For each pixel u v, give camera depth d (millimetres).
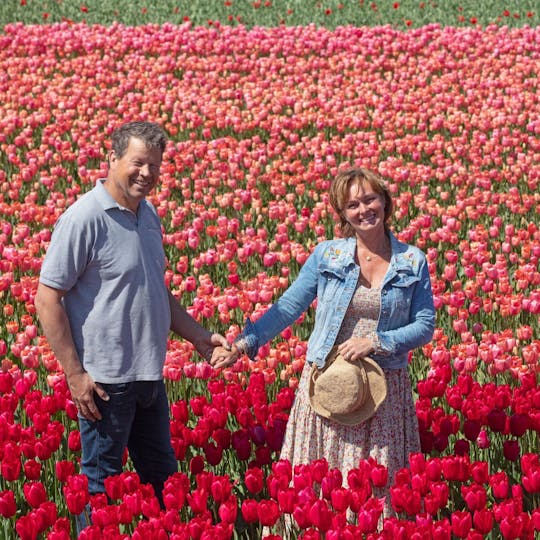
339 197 6438
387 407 6445
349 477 6121
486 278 11273
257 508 6027
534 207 14906
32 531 5910
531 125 18625
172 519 5965
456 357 8875
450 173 16406
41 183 16094
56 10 32312
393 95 21500
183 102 19641
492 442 7758
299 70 23500
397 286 6426
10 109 20312
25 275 11992
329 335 6477
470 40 25516
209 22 27828
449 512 6887
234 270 11133
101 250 6172
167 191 14492
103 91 20562
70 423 8297
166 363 8445
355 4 33469
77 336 6285
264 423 7484
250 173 16062
